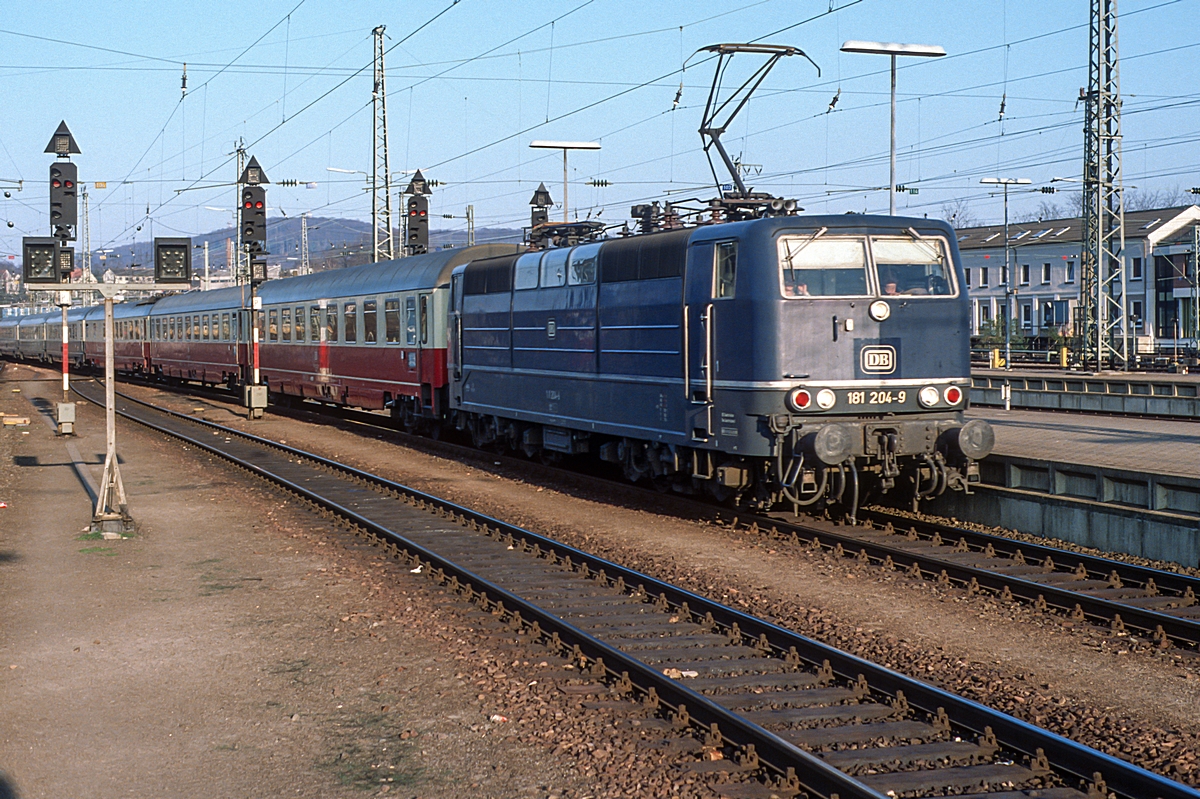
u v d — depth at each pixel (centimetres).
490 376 2108
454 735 716
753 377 1355
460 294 2234
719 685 805
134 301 5503
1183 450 1786
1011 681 814
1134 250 7188
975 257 8294
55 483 1964
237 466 2181
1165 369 4753
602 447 1788
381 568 1238
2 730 737
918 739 702
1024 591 1066
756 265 1355
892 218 1419
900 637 934
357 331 2873
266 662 882
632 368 1616
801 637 885
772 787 630
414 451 2420
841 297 1368
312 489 1862
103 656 905
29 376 6328
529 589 1134
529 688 805
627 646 915
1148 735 702
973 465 1412
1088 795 612
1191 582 1056
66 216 2664
